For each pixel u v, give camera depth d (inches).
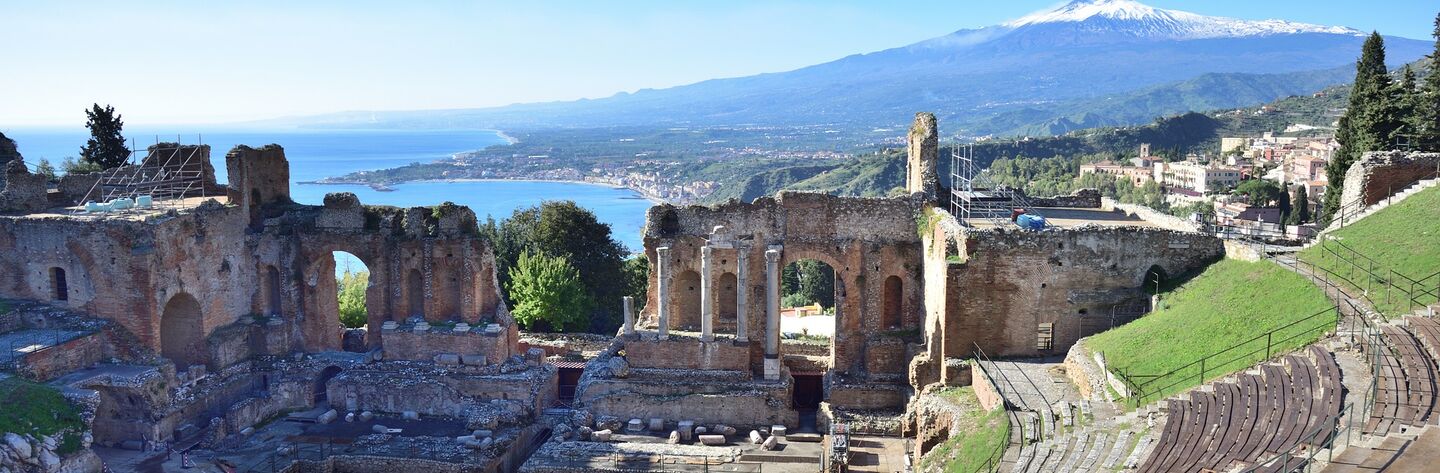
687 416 2262.6
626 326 2362.2
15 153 2903.5
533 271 3144.7
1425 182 2124.8
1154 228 2127.2
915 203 2420.0
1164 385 1631.4
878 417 2209.6
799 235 2421.3
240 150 2519.7
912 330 2397.9
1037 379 1952.5
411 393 2351.1
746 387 2265.0
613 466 1973.4
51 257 2279.8
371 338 2536.9
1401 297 1608.0
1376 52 2849.4
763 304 2452.0
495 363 2381.9
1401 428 1136.8
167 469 2025.1
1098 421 1619.1
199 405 2283.5
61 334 2185.0
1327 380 1334.9
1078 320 2138.3
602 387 2305.6
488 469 2022.6
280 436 2228.1
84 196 2615.7
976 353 2134.6
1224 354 1631.4
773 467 1994.3
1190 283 2044.8
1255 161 7642.7
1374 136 2696.9
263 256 2551.7
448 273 2481.5
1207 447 1282.0
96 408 1991.9
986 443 1685.5
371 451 2086.6
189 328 2388.0
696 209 2472.9
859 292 2400.3
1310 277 1788.9
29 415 1859.0
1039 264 2117.4
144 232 2214.6
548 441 2128.4
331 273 2593.5
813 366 2532.0
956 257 2124.8
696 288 2546.8
